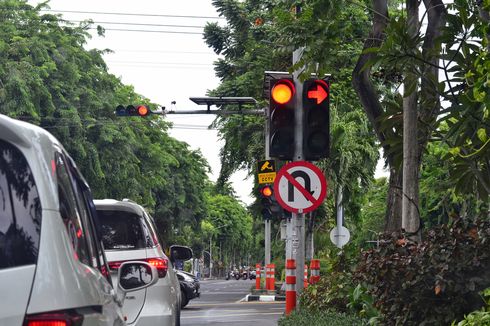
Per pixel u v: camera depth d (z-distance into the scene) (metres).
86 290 3.89
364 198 42.47
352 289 14.94
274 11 12.73
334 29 12.20
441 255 9.05
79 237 4.43
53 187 3.93
